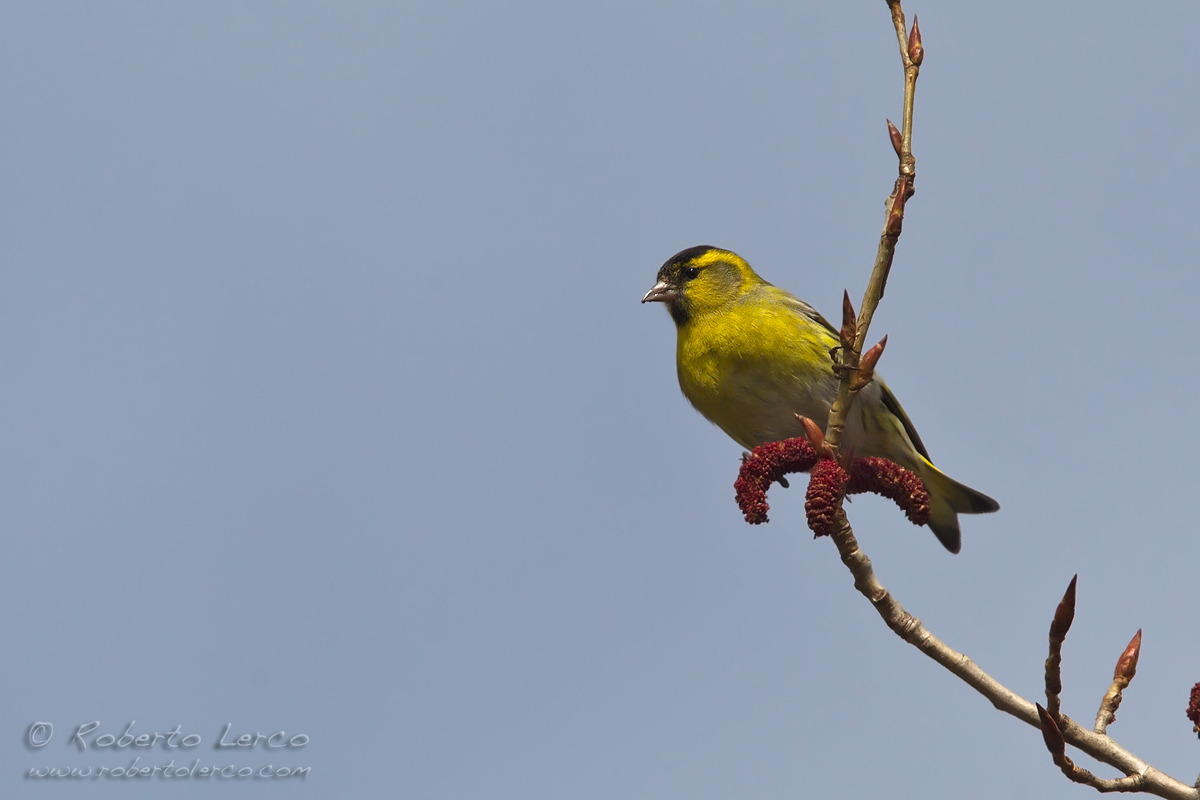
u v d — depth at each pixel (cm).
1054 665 680
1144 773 686
